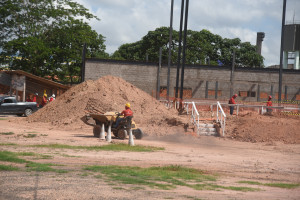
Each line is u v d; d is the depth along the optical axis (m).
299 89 51.06
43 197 6.27
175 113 28.19
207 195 7.33
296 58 66.25
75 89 30.11
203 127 22.92
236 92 51.06
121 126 19.30
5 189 6.75
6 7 51.91
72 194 6.61
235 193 7.79
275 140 20.42
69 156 12.33
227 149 17.39
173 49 69.88
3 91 47.34
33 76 43.12
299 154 16.03
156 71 50.44
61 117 26.72
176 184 8.38
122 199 6.43
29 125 25.58
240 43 74.19
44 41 55.28
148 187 7.73
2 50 53.34
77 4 57.44
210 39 73.75
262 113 26.78
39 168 9.27
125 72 50.22
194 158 13.64
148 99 29.91
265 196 7.62
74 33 56.88
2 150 12.94
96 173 9.10
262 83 51.09
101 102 26.73
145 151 14.97
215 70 51.06
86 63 50.06
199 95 50.72
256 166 12.36
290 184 9.38
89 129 23.59
